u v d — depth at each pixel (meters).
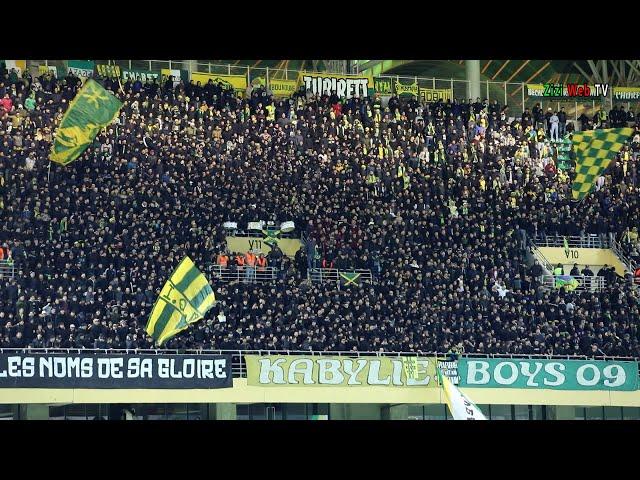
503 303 192.75
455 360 178.12
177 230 193.50
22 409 175.00
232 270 193.12
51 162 198.25
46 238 185.75
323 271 198.00
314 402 172.50
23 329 166.12
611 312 197.38
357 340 179.62
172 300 169.00
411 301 189.62
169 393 166.50
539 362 180.88
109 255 182.88
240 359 172.62
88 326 168.50
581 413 193.62
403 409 187.62
